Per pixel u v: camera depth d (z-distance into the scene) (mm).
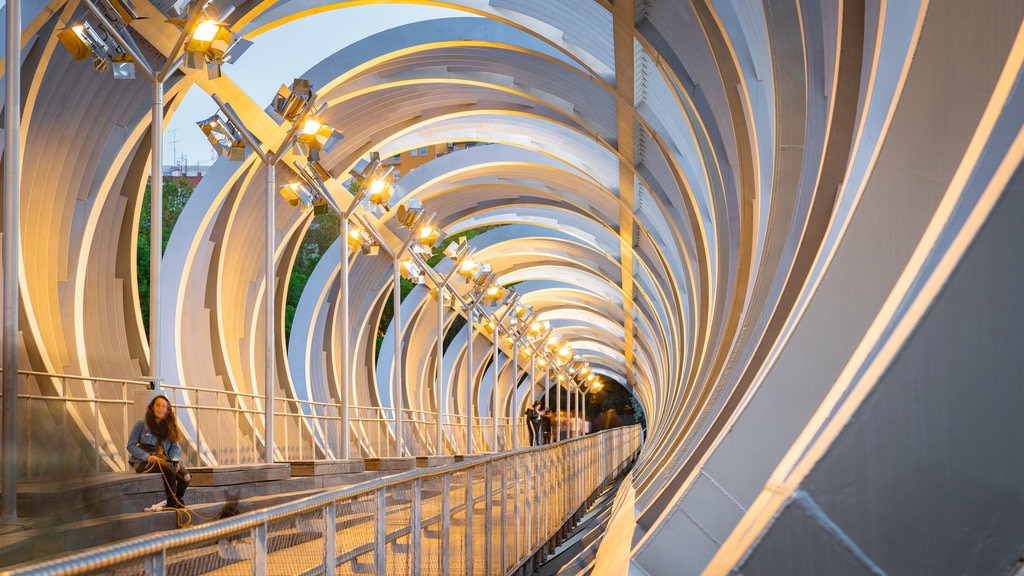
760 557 2244
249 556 3527
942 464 2150
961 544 2133
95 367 18359
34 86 14461
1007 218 2115
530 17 21047
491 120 30016
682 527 5625
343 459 19172
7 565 6445
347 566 5023
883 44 4383
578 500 27219
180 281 21516
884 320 2426
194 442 18328
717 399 8773
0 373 12555
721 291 17156
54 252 16234
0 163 14727
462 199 36562
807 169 7129
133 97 17438
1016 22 3092
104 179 17453
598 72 21172
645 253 36688
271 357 16953
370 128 26641
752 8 10586
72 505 8172
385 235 32938
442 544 8109
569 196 35688
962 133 3256
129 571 2637
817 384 4035
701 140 17641
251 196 24422
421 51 23547
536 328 44812
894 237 3555
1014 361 2117
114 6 12773
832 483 2215
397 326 26266
